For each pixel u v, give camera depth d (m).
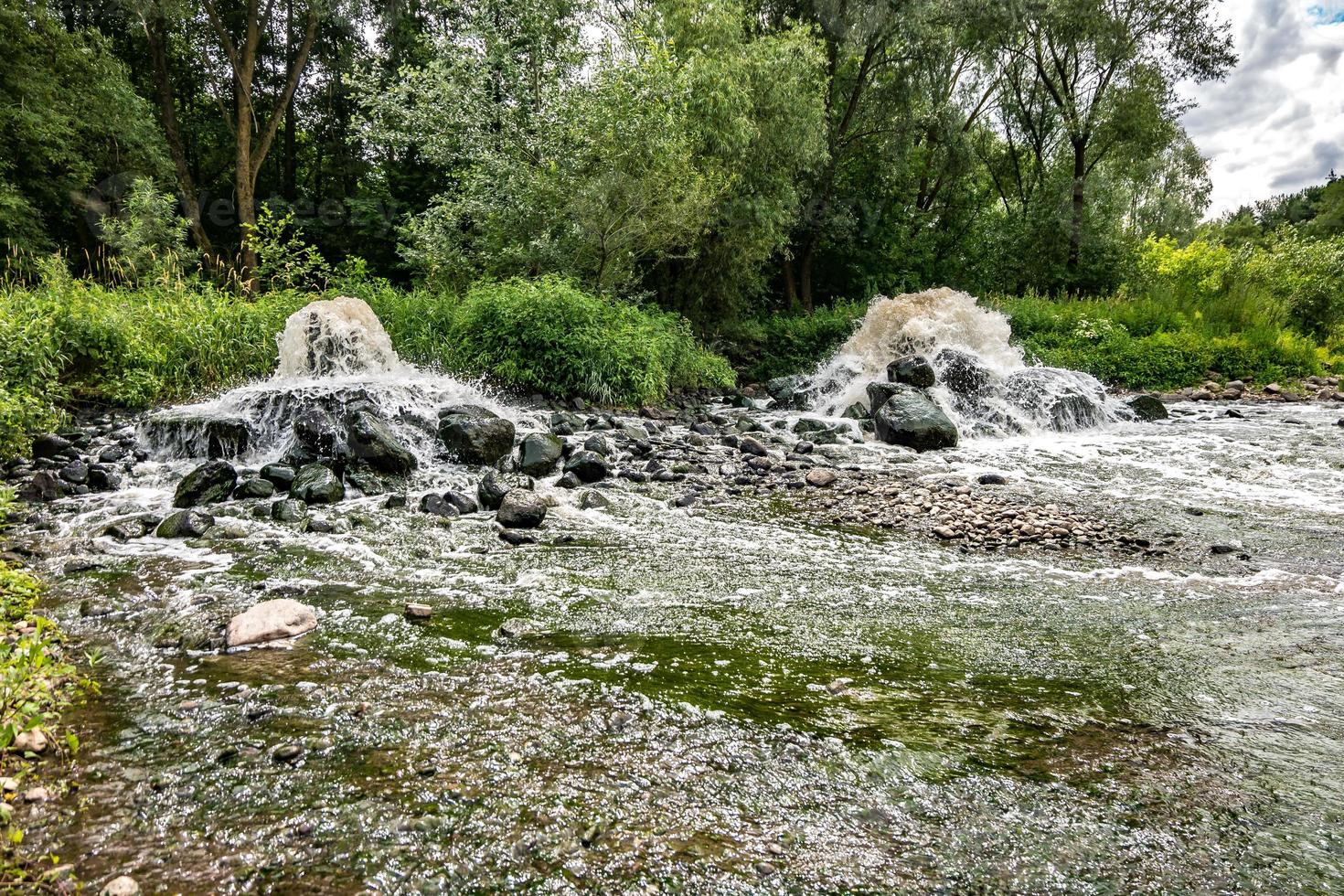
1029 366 13.71
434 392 9.14
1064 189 26.09
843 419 11.31
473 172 15.02
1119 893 1.91
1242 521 6.18
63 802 2.23
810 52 17.83
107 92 20.33
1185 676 3.26
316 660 3.30
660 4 17.34
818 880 1.95
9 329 8.42
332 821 2.16
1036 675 3.27
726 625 3.86
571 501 6.73
